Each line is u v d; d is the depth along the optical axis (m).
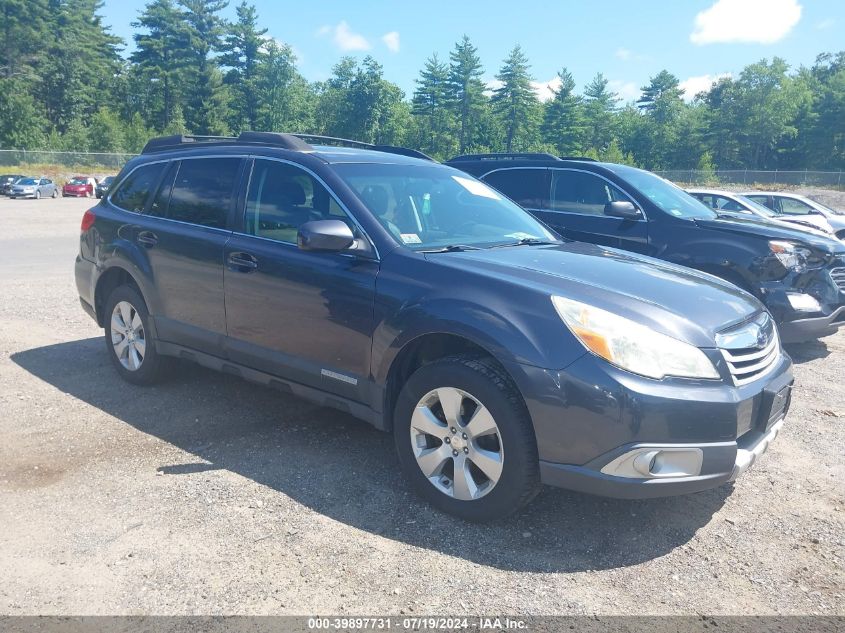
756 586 2.99
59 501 3.53
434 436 3.50
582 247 4.45
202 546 3.14
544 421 3.11
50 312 7.89
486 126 104.44
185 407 4.93
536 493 3.30
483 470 3.32
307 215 4.15
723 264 6.74
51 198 42.94
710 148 101.44
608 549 3.24
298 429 4.59
